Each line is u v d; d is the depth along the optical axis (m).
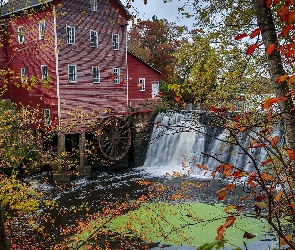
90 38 19.59
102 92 20.44
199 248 1.70
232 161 15.40
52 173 17.12
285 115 2.96
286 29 1.58
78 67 18.88
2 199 6.00
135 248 8.38
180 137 19.41
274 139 1.87
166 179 16.97
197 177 16.34
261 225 9.30
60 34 17.58
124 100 21.94
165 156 20.14
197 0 4.86
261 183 1.81
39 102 18.64
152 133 21.39
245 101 5.63
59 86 17.73
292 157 1.58
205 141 17.59
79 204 13.32
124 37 21.98
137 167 20.89
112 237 8.99
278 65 3.05
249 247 8.02
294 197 1.94
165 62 32.88
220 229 1.70
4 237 3.52
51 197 14.10
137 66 23.59
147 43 36.97
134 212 10.69
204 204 11.59
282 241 1.77
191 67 6.97
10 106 15.12
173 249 8.38
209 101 6.12
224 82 5.91
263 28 3.12
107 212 9.29
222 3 4.95
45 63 18.08
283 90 3.00
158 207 10.70
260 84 5.64
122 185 16.34
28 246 8.88
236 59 5.85
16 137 8.42
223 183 14.59
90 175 17.94
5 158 7.46
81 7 18.83
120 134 19.86
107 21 20.70
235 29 5.34
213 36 5.73
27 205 6.20
